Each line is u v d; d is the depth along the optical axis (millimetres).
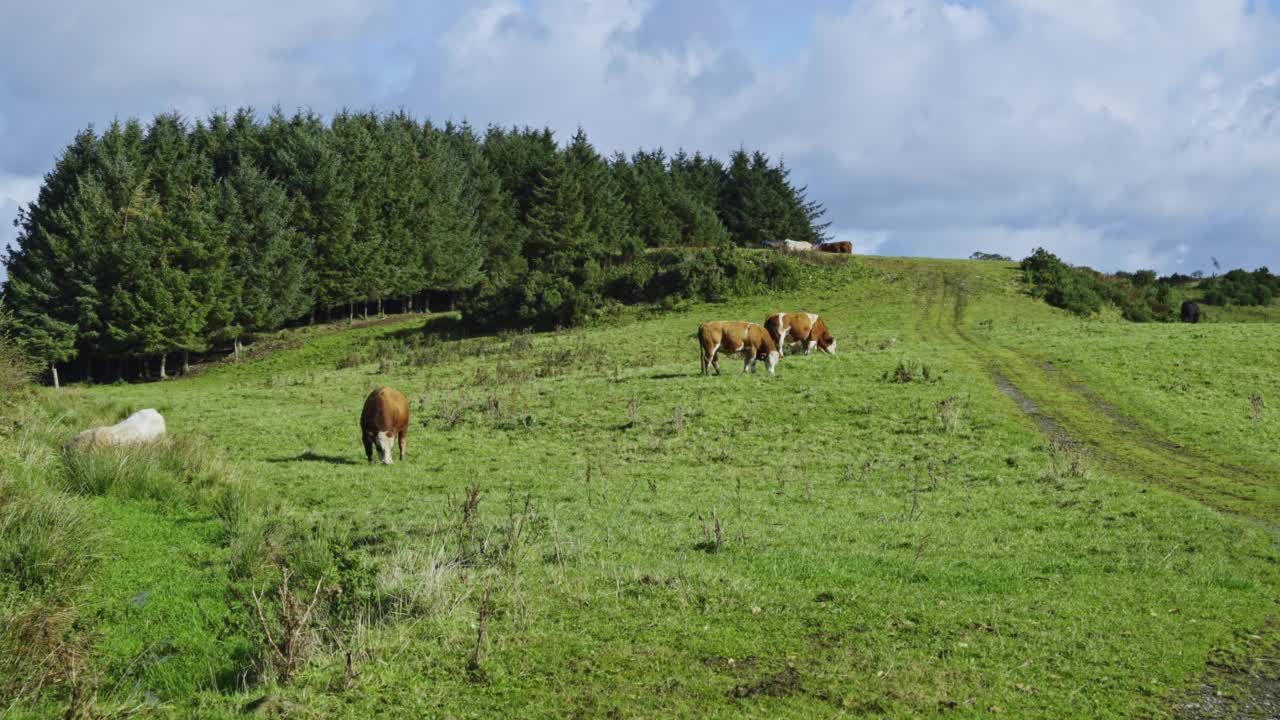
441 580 10859
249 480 19094
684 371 36469
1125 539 15328
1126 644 9859
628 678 8656
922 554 14109
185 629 10656
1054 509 17812
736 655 9250
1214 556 14172
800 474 21812
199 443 20578
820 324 39625
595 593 11172
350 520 16359
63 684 8609
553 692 8344
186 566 13000
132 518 15367
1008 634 10117
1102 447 24344
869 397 29719
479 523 14969
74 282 64812
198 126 88250
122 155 71250
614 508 17781
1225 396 29625
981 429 25984
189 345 65125
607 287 65938
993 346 41125
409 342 62844
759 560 13312
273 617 10094
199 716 7773
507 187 106062
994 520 16922
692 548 14258
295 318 76625
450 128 115438
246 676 9164
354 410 34812
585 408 30203
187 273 66938
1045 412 28297
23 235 70500
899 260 74500
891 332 49031
